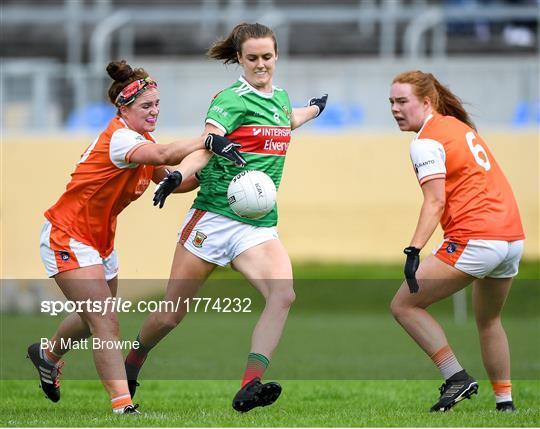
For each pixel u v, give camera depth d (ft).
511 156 247.91
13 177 245.45
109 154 79.92
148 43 311.88
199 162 77.56
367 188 249.75
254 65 80.64
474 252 80.69
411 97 84.02
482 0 319.06
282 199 250.78
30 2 341.62
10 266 242.58
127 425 74.02
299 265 245.45
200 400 97.91
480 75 252.83
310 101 91.56
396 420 77.05
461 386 82.94
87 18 294.05
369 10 295.69
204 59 304.71
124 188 81.97
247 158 81.51
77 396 100.83
